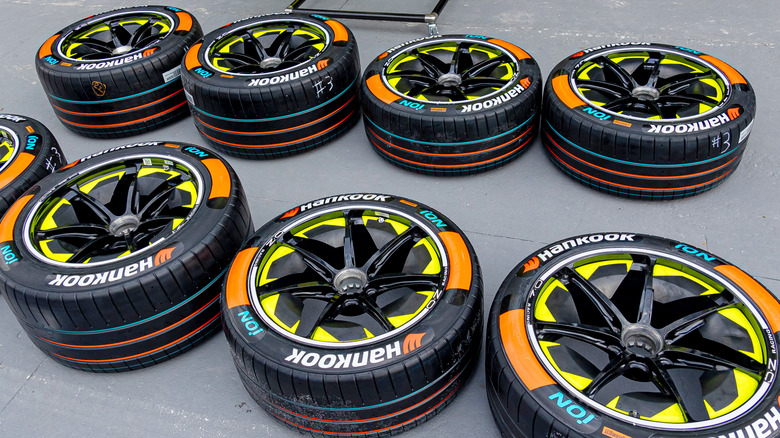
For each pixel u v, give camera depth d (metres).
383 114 3.62
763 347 2.13
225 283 2.57
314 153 4.15
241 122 3.88
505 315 2.29
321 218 2.89
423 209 2.85
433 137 3.53
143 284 2.55
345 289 2.63
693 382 2.17
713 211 3.36
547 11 5.36
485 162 3.65
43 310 2.56
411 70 4.01
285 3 6.15
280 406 2.36
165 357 2.83
